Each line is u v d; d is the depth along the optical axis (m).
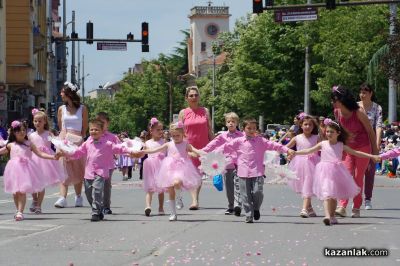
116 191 25.58
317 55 66.25
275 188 26.75
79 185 18.62
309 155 16.16
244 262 10.32
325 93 60.53
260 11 34.75
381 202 20.22
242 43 74.12
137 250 11.37
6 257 10.77
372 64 49.22
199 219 15.52
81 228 14.00
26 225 14.55
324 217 15.41
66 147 15.84
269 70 73.12
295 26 71.19
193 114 18.42
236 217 15.93
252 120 15.03
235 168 16.30
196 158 17.73
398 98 53.56
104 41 46.69
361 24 57.81
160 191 16.39
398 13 55.94
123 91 136.75
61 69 98.62
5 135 31.69
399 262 10.33
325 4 33.41
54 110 55.00
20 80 55.81
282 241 12.23
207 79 124.31
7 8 55.66
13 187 15.74
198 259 10.56
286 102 74.19
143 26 44.97
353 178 15.86
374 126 17.61
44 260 10.50
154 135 16.98
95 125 15.62
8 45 55.69
